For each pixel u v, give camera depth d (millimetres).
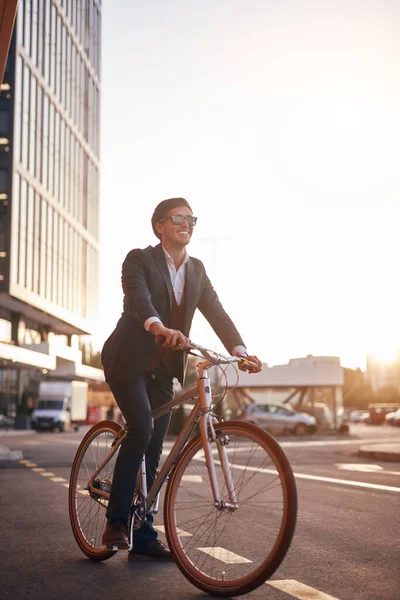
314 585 3631
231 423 3670
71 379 78375
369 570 3996
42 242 59562
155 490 4094
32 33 57156
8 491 8672
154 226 4320
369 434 41156
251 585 3371
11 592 3551
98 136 80312
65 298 66812
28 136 56125
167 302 4152
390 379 148750
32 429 50594
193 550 3621
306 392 39938
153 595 3477
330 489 8719
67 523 5910
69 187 68250
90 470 4523
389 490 8586
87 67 75188
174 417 31469
